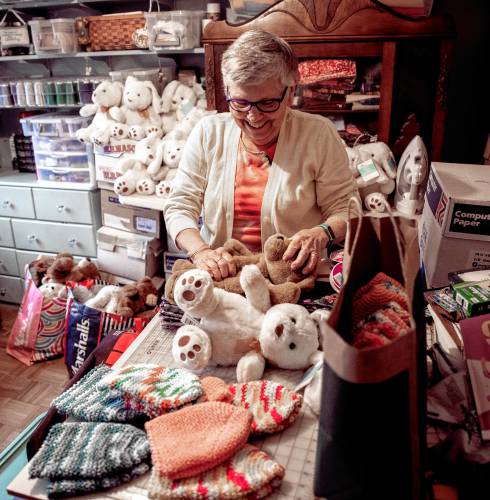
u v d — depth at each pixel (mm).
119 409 805
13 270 3148
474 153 2451
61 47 2674
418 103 2014
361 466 569
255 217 1346
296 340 888
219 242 1412
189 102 2525
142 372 866
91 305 2385
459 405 781
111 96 2555
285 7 1966
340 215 1244
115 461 709
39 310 2488
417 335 629
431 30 1869
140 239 2617
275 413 790
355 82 2057
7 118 3266
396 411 558
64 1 2684
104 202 2705
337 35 1951
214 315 929
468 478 708
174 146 2428
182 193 1409
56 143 2775
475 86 2361
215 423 741
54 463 710
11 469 1231
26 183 2918
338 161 1335
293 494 686
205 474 686
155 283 2656
